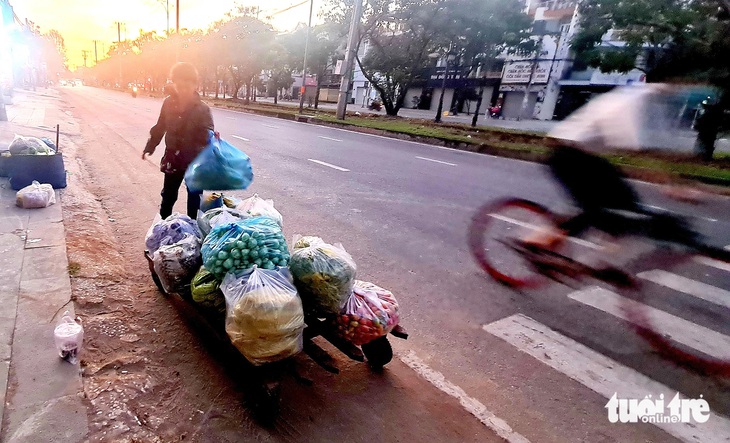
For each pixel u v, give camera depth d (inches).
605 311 135.8
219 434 77.9
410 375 99.9
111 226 177.2
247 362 81.4
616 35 551.2
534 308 135.3
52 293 111.8
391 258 166.9
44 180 206.4
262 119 898.7
